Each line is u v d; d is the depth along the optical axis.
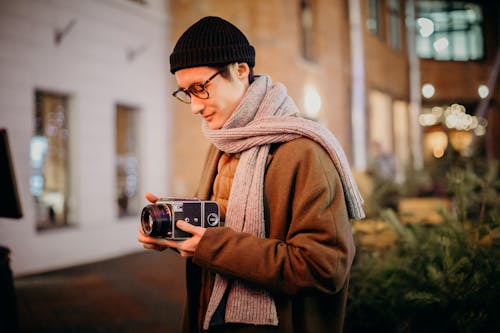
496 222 2.42
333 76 12.05
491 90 4.99
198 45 1.35
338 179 1.35
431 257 2.58
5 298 2.55
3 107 6.52
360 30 13.27
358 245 2.86
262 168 1.37
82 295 5.41
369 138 13.62
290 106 1.50
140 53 8.88
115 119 8.77
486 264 2.28
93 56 7.92
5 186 2.60
